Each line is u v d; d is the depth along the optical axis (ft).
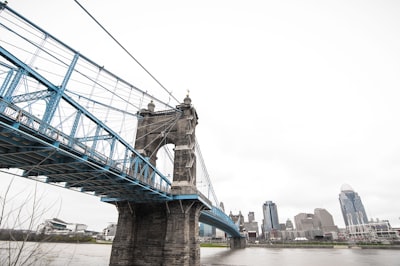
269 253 293.84
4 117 50.52
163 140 146.20
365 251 336.29
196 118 162.71
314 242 502.38
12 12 63.77
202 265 164.86
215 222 222.07
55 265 127.24
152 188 101.30
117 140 83.56
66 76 67.72
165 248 112.98
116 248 118.11
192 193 121.90
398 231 579.07
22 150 62.85
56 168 74.49
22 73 55.62
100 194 106.83
